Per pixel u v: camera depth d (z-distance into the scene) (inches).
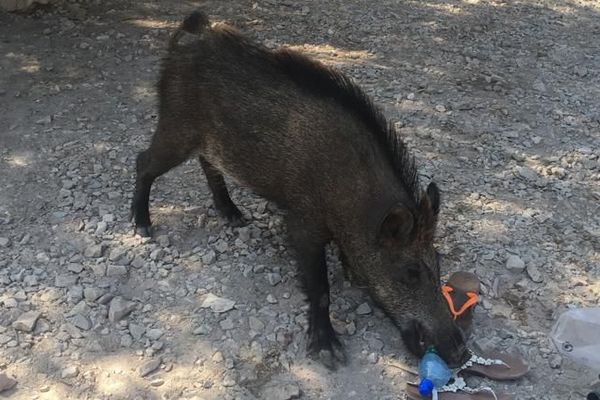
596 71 126.8
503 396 69.5
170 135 80.2
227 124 75.6
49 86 110.4
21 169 93.5
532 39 137.5
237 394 68.7
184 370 70.7
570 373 72.6
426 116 109.8
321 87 73.6
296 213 74.1
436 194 70.6
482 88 118.6
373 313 77.4
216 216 88.1
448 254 85.0
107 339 73.0
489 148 104.0
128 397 67.9
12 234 83.7
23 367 69.8
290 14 138.9
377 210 70.9
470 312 76.4
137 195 84.4
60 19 128.6
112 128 102.4
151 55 120.2
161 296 77.7
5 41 121.0
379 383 70.8
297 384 69.9
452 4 151.2
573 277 83.3
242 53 76.0
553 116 112.8
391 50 128.2
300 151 72.4
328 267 82.4
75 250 82.2
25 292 76.9
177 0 140.6
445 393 69.0
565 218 92.0
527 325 77.4
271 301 77.9
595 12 153.3
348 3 146.7
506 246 86.7
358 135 72.8
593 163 102.3
